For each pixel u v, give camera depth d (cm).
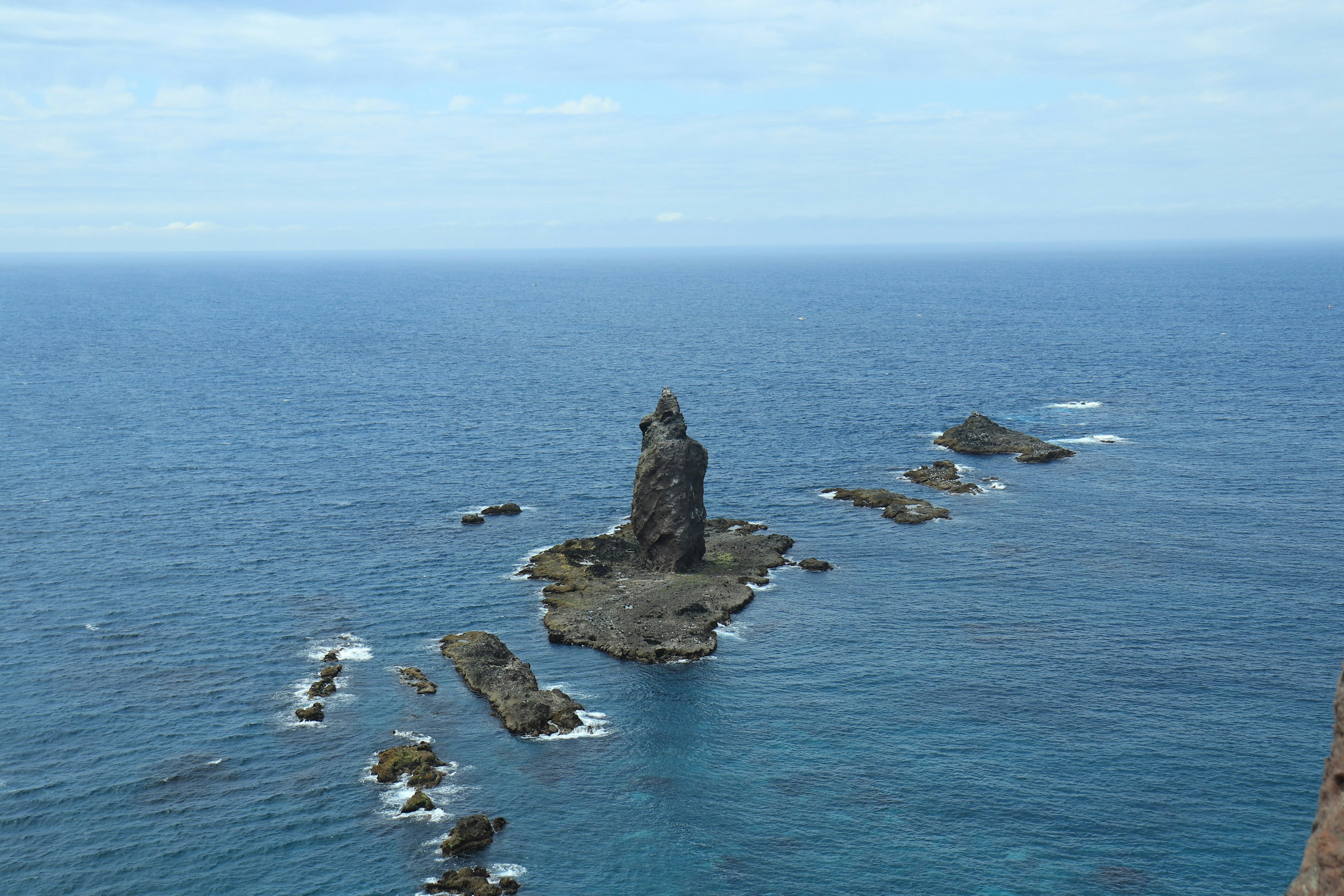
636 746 7850
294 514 13475
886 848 6562
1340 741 2502
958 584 10994
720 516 13550
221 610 10281
